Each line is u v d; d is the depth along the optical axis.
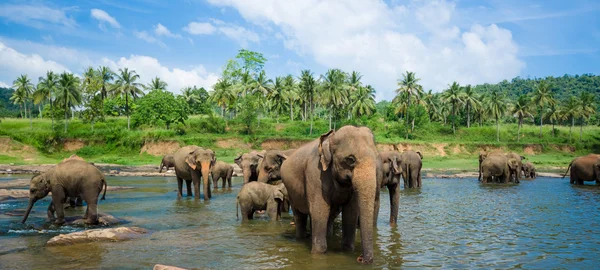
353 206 7.64
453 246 8.77
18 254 8.27
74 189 11.63
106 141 64.31
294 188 8.48
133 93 83.00
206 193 17.28
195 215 13.44
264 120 85.50
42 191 11.79
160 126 71.75
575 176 27.17
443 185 26.25
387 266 7.16
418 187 24.23
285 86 84.56
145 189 23.30
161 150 63.22
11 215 13.44
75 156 12.99
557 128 92.69
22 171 38.59
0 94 134.88
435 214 13.45
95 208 11.70
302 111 94.31
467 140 83.38
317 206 7.55
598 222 11.88
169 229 11.00
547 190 22.52
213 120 74.62
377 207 10.58
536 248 8.62
